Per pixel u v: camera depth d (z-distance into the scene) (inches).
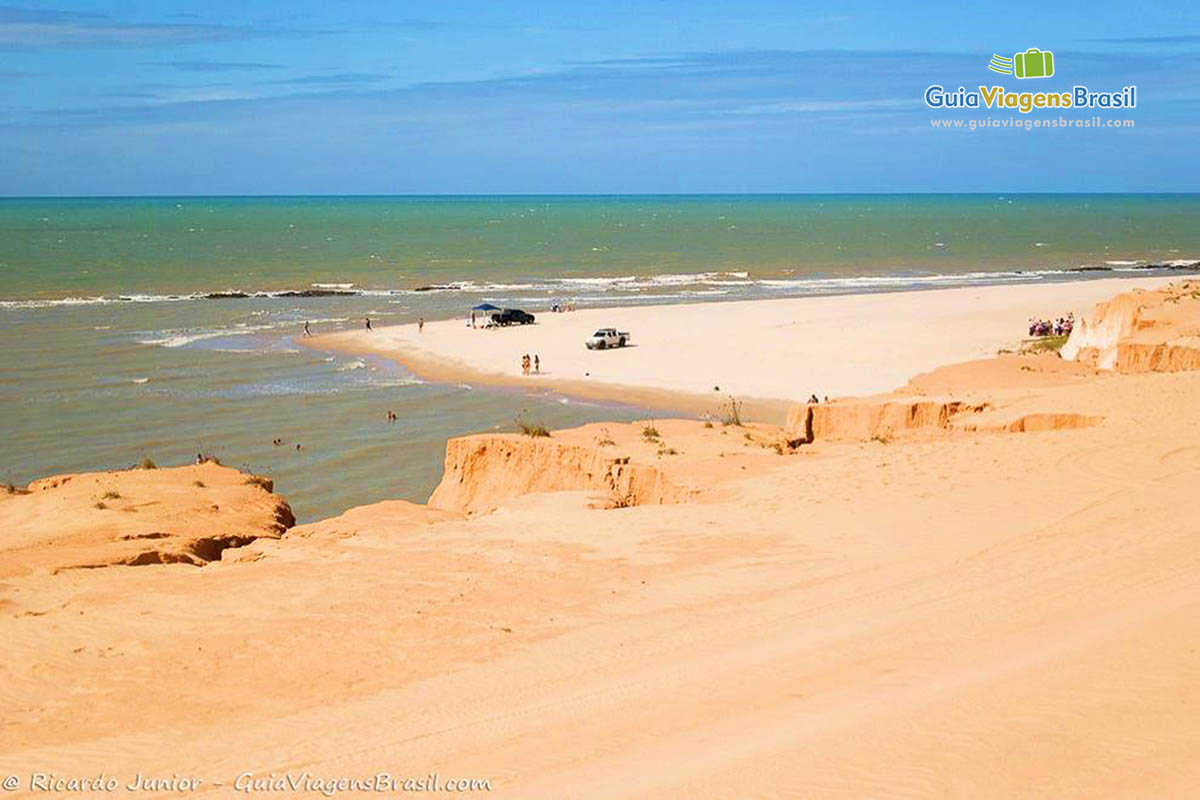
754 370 2343.8
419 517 940.6
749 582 664.4
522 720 459.5
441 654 564.7
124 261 5354.3
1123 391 1122.7
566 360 2514.8
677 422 1245.7
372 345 2773.1
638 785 357.7
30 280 4367.6
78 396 2176.4
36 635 606.2
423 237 7657.5
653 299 3754.9
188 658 566.3
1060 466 877.2
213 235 7829.7
